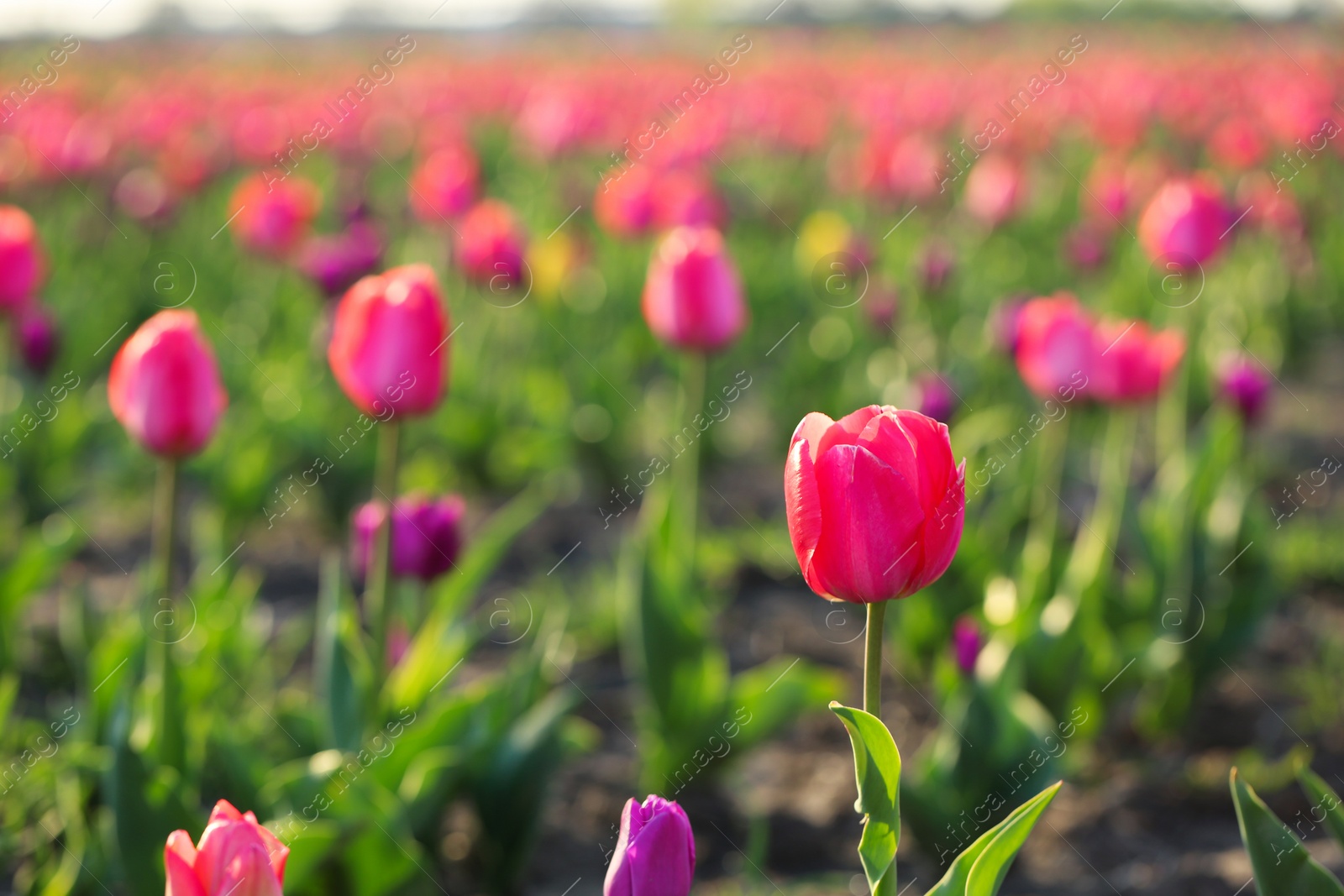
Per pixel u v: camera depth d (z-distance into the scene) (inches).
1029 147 468.8
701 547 203.2
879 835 55.8
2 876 108.5
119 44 1082.7
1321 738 152.9
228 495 200.2
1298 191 444.5
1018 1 1209.4
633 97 541.0
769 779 145.2
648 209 273.1
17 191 372.8
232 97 567.2
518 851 114.8
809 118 522.6
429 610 140.2
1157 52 912.9
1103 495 169.3
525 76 721.6
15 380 242.5
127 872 88.4
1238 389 151.0
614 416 234.5
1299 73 663.8
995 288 332.2
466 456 234.8
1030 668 135.6
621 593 181.3
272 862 51.9
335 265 226.2
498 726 113.0
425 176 270.1
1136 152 542.0
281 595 200.5
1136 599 153.1
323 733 116.6
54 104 425.1
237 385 250.4
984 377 238.4
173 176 361.1
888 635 180.7
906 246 370.6
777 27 1192.2
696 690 129.0
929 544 55.2
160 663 101.7
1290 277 330.0
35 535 203.0
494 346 269.6
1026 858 128.7
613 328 297.7
